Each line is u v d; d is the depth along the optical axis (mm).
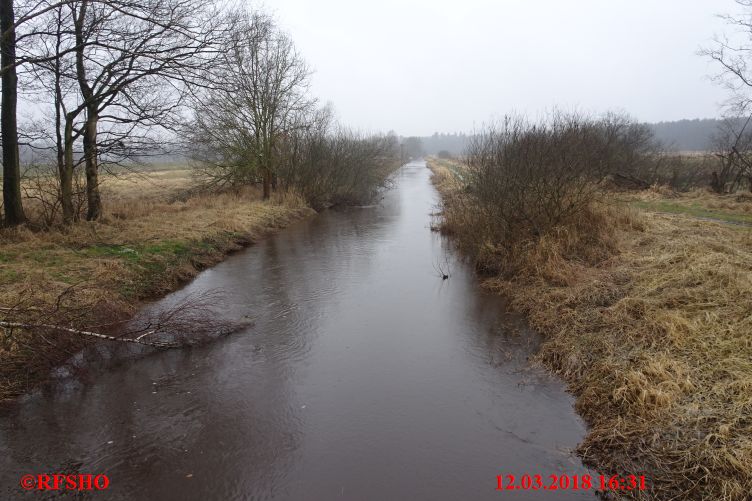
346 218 19234
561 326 6535
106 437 4406
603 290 7133
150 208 15359
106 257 9180
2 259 8320
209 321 6742
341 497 3648
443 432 4473
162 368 5801
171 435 4438
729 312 5445
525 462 4039
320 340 6668
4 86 9852
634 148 21969
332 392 5234
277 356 6152
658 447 3846
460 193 14930
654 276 7047
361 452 4191
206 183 20656
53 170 11438
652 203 15750
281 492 3705
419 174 53281
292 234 15391
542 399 5035
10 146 10102
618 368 5008
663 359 4867
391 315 7668
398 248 12820
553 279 8250
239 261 11500
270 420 4688
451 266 10734
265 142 19203
